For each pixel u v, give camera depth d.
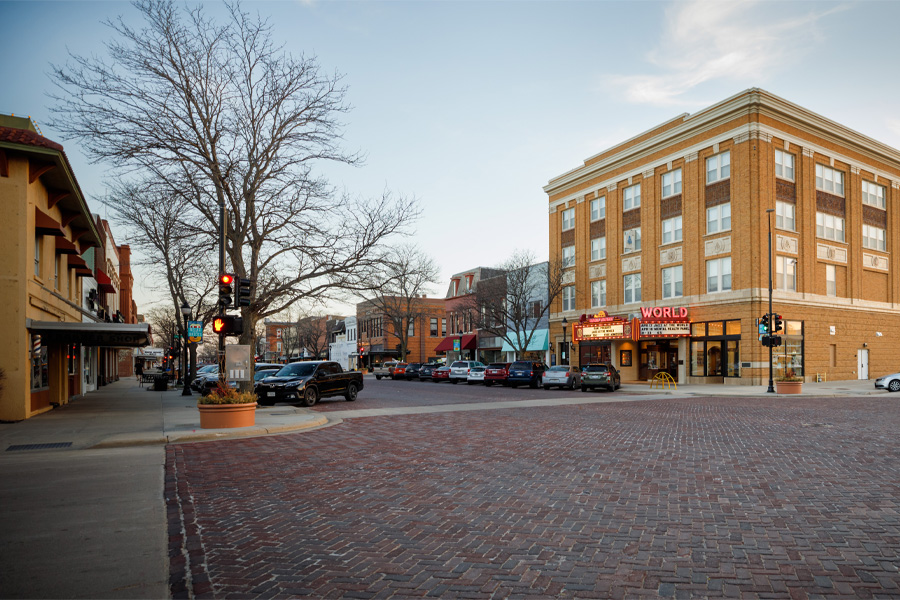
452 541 5.90
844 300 38.22
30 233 17.98
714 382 35.91
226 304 15.96
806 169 36.34
